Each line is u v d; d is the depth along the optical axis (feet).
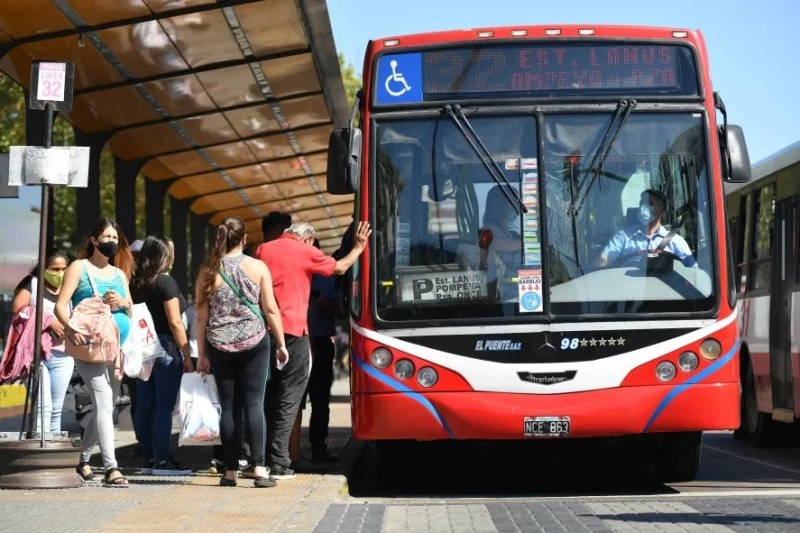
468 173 36.68
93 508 30.30
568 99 37.11
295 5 50.57
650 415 35.37
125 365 36.55
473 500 35.35
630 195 36.58
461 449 56.54
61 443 35.22
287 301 37.96
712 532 26.76
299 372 38.32
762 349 55.98
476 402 35.24
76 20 49.34
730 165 37.06
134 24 50.78
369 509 32.14
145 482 37.06
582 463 49.67
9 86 102.99
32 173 35.60
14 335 38.34
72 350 34.78
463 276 36.06
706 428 35.58
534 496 37.06
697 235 36.47
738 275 61.87
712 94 37.60
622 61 37.45
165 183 87.15
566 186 36.58
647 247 36.22
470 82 37.29
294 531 26.91
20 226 53.93
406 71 37.40
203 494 33.60
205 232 107.76
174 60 56.65
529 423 35.17
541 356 35.47
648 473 44.78
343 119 70.54
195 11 50.16
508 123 36.99
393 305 36.01
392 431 35.53
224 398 35.42
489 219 36.40
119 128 68.13
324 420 44.21
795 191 50.70
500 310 35.73
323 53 57.41
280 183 93.20
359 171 36.83
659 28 37.81
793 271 50.31
